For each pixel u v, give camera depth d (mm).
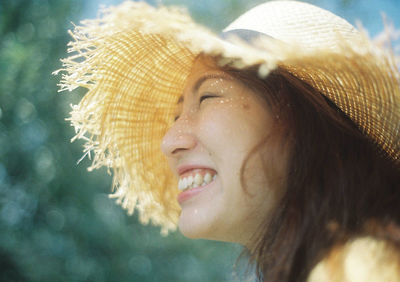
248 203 1284
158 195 1788
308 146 1269
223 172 1290
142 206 1795
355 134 1286
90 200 5160
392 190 1192
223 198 1293
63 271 4879
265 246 1213
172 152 1386
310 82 1278
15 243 4750
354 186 1207
